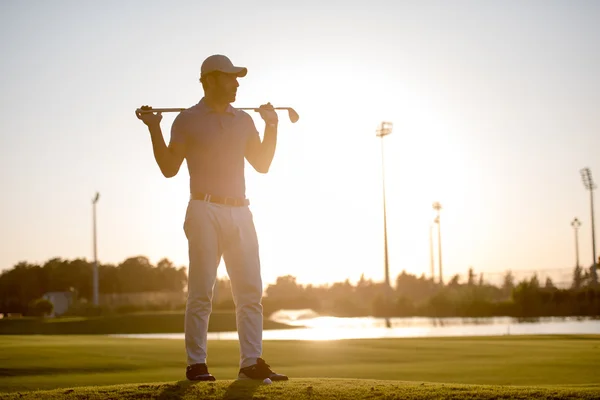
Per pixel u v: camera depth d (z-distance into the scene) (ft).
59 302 307.37
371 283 412.16
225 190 23.32
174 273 411.75
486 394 20.45
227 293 285.64
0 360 51.37
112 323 180.45
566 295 226.99
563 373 42.50
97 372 46.78
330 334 140.67
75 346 64.59
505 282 258.37
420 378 40.86
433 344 72.54
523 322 186.50
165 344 69.31
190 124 23.32
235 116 23.73
